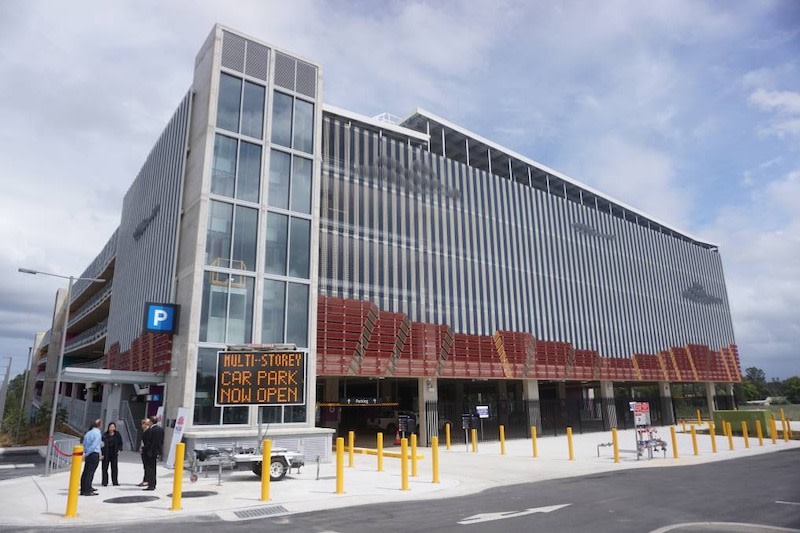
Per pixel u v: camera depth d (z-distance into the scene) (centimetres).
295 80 2547
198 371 2011
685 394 6091
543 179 4588
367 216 3020
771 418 3250
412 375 2959
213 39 2358
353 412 4800
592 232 4484
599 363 4162
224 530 922
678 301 5194
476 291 3453
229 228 2208
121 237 4059
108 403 2808
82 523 980
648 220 5384
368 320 2842
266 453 1249
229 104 2322
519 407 4525
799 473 1616
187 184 2391
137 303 3048
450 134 3862
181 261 2283
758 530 884
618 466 1934
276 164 2394
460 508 1116
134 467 1858
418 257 3195
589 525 933
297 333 2273
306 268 2375
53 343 6600
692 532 873
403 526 936
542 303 3866
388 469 1834
